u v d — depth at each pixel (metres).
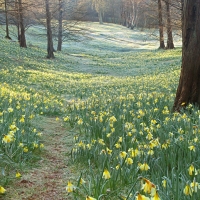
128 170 3.99
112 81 19.88
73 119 7.70
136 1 58.88
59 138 6.50
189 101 7.70
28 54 30.25
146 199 2.17
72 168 4.73
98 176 4.02
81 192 3.87
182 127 5.68
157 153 4.38
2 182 4.06
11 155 4.70
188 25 7.57
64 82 19.09
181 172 3.69
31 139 5.46
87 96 13.80
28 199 3.73
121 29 73.88
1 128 5.33
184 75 7.74
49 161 5.05
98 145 4.98
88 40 56.31
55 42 49.84
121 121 6.43
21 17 33.09
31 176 4.38
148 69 26.55
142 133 5.30
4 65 21.83
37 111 8.75
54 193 3.91
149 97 9.25
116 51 49.25
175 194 3.13
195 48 7.57
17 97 9.79
